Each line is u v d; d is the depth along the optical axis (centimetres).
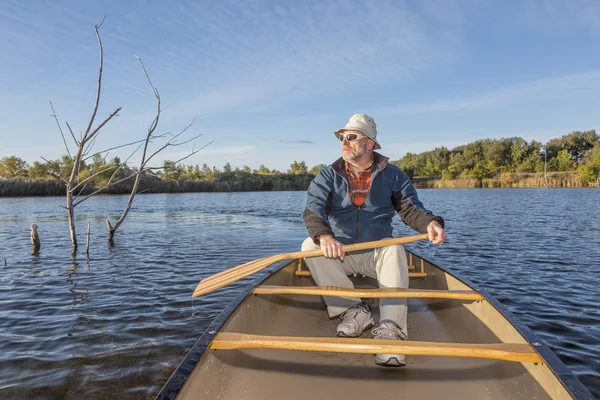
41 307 497
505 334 195
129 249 931
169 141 959
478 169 7269
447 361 207
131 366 331
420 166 9300
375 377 191
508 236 1105
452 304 275
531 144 8462
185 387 140
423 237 229
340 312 255
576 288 578
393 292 218
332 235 235
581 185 5925
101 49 823
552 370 142
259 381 187
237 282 597
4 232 1258
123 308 484
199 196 4250
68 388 297
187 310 472
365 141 256
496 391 178
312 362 205
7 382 306
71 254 871
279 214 1988
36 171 5622
